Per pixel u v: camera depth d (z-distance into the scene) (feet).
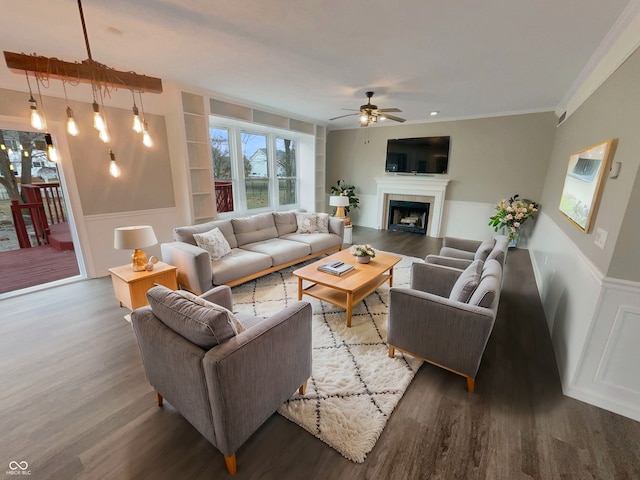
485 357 7.44
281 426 5.36
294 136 20.66
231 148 17.16
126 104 12.22
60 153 10.79
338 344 7.79
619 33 6.82
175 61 9.62
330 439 5.05
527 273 13.50
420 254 16.26
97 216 12.00
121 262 12.90
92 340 7.91
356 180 23.75
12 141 15.70
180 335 4.66
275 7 6.32
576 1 5.91
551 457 4.82
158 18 6.83
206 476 4.49
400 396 6.03
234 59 9.34
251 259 11.16
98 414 5.57
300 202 22.56
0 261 14.37
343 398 5.95
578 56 8.50
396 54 8.77
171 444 5.01
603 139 7.27
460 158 19.01
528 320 9.29
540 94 12.86
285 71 10.43
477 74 10.41
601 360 5.71
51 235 16.63
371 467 4.63
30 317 9.07
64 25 7.16
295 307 5.49
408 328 6.68
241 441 4.53
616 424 5.44
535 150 16.63
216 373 3.97
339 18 6.73
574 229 8.28
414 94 13.20
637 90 5.40
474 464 4.69
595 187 6.63
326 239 14.64
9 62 5.59
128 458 4.76
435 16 6.60
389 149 21.31
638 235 5.04
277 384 5.10
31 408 5.68
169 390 5.07
